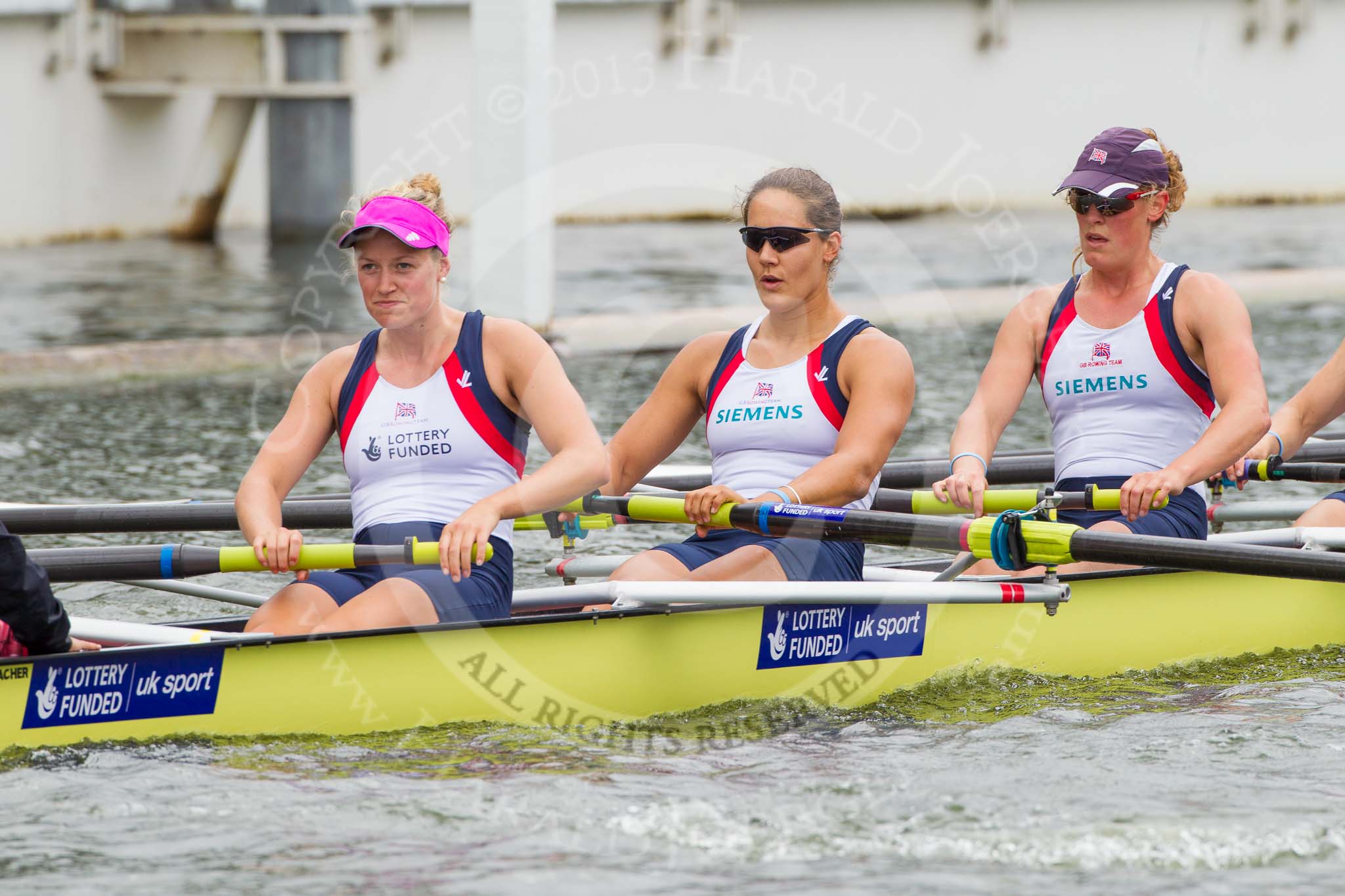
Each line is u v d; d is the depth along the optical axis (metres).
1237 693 17.31
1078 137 87.31
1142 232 19.36
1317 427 21.72
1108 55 87.06
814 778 13.98
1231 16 88.12
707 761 14.58
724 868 11.93
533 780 13.84
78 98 80.06
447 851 12.22
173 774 13.76
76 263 70.31
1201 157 89.88
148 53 79.56
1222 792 13.45
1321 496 28.59
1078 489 19.92
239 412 37.62
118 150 82.44
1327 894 11.45
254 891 11.44
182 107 84.81
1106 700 17.08
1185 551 16.39
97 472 29.61
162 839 12.40
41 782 13.50
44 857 12.01
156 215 84.88
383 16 80.75
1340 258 66.69
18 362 42.12
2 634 14.40
